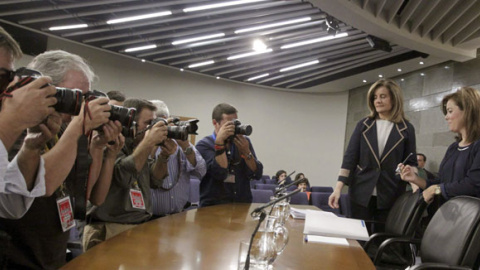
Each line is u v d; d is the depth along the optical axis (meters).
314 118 10.26
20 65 6.75
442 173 2.03
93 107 1.16
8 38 0.96
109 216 1.78
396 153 2.19
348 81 8.98
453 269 1.26
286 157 10.11
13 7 5.44
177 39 6.58
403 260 1.89
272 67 8.01
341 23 5.84
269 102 10.14
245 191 2.76
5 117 0.88
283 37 6.23
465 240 1.33
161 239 1.34
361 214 2.25
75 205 1.28
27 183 1.03
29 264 1.16
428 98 7.51
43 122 1.02
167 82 9.04
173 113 9.09
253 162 2.61
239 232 1.55
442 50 6.18
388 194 2.18
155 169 2.16
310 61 7.56
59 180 1.11
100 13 5.42
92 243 1.75
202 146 2.70
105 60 8.20
